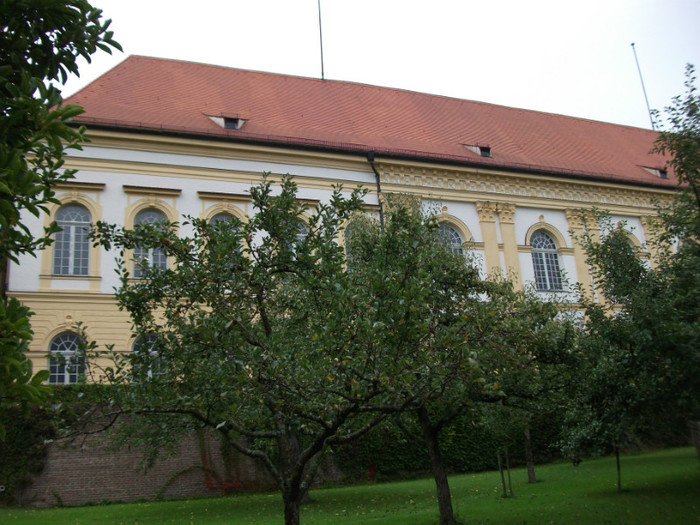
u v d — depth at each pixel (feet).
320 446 29.01
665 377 36.68
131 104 86.43
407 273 29.27
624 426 41.45
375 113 107.14
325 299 29.45
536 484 61.00
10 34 25.98
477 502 53.16
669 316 35.55
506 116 123.44
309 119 98.17
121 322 75.46
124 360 33.35
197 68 100.99
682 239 45.52
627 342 38.75
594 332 43.55
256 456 31.40
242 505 58.29
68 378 71.26
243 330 29.81
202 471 66.80
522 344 38.55
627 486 54.70
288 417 30.86
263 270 32.53
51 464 61.62
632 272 47.16
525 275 100.07
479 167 100.12
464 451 78.02
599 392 40.01
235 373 28.30
